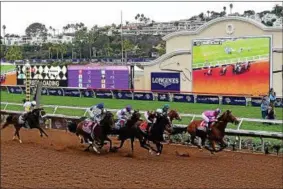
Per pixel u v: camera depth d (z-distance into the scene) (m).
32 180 11.98
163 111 15.48
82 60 70.25
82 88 40.84
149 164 14.11
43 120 23.62
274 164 14.02
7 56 87.31
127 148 17.28
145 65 38.78
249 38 33.09
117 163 14.30
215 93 33.88
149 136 15.32
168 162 14.43
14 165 14.03
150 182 11.62
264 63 32.53
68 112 27.16
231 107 30.14
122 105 31.91
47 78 45.16
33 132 21.94
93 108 16.12
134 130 15.41
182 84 36.94
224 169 13.29
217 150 15.39
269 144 16.17
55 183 11.60
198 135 15.72
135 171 13.04
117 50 98.44
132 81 39.25
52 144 18.20
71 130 17.16
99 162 14.49
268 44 32.28
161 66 37.97
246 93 33.47
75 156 15.61
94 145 16.02
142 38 116.19
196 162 14.38
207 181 11.73
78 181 11.80
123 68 39.69
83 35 104.88
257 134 16.22
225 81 34.47
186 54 36.53
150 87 38.59
